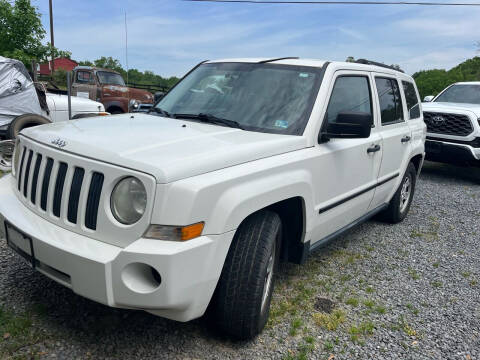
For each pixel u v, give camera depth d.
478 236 5.66
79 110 9.33
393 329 3.30
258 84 3.71
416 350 3.07
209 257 2.44
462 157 8.69
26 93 8.33
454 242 5.35
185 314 2.47
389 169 4.82
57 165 2.65
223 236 2.49
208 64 4.33
